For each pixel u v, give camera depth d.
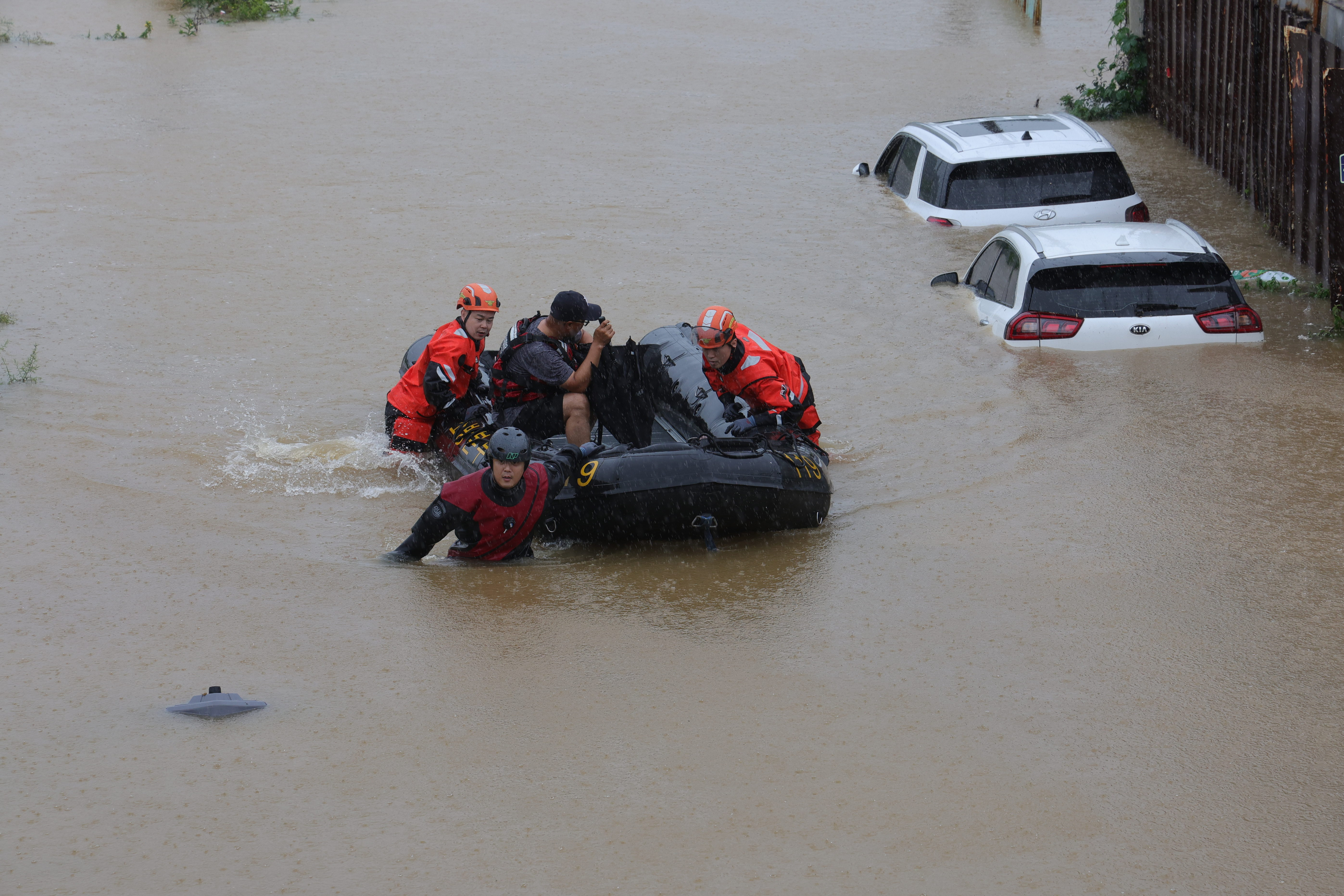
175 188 28.11
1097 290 19.06
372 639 11.47
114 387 18.11
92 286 22.38
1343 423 16.17
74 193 27.75
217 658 11.09
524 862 8.47
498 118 33.72
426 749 9.74
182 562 13.06
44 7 50.47
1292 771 9.37
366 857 8.52
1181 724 9.99
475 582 12.74
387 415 16.05
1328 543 13.11
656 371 16.38
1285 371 17.98
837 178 28.14
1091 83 36.38
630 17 47.34
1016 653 11.14
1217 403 16.94
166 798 9.12
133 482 15.10
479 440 15.05
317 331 20.39
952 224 24.38
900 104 34.59
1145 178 28.38
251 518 14.26
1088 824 8.83
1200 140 29.45
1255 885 8.21
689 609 12.09
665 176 28.58
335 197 27.42
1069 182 24.50
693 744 9.81
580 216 25.95
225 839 8.68
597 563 13.27
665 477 13.18
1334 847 8.55
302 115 34.22
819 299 21.33
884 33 43.91
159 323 20.69
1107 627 11.56
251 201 27.22
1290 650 11.07
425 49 42.28
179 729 9.99
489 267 23.20
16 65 39.97
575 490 13.34
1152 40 32.84
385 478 15.48
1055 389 17.61
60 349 19.55
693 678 10.79
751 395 14.71
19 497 14.56
